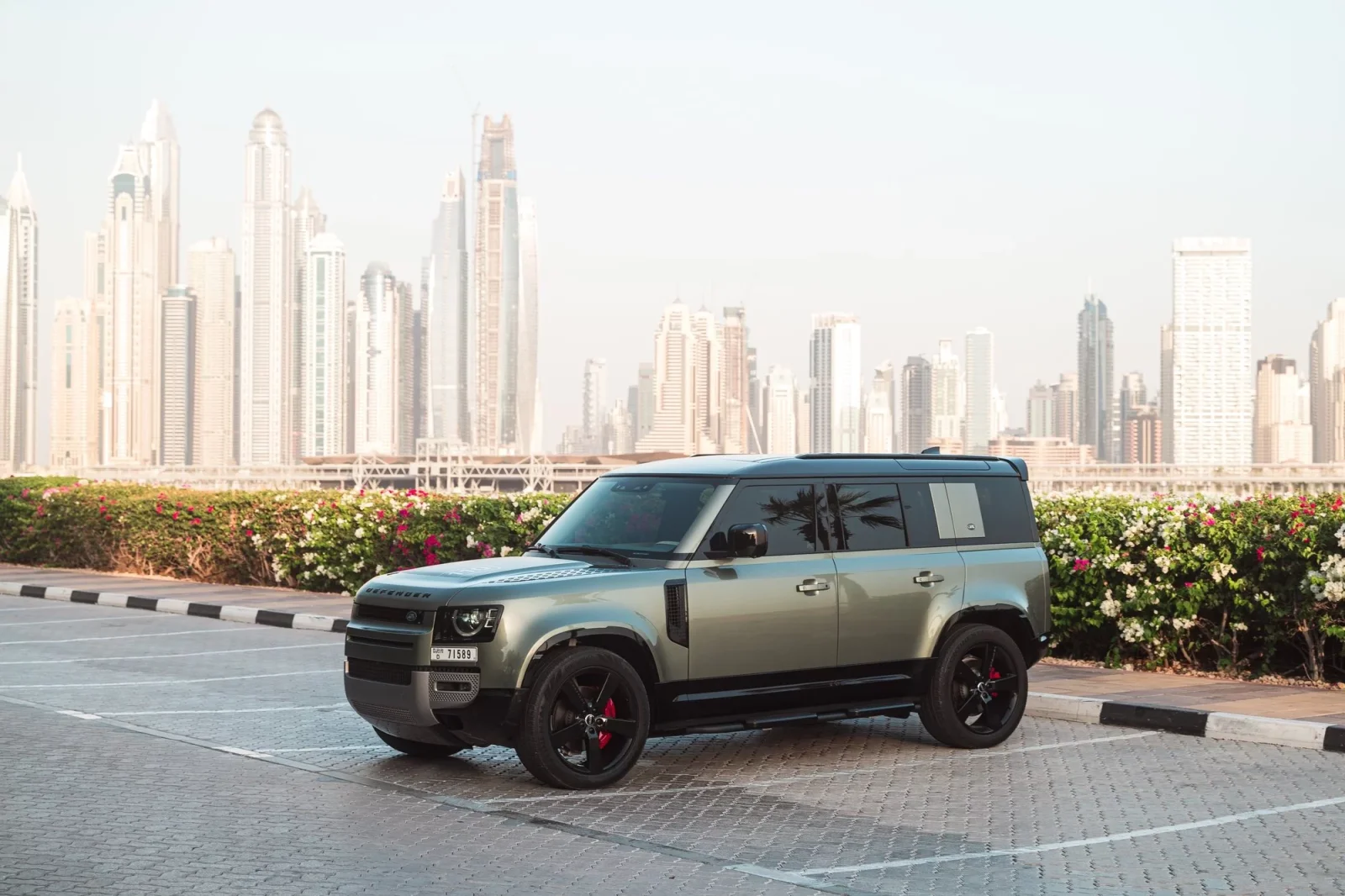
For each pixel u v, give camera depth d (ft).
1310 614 40.11
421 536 61.00
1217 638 42.50
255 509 69.92
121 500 79.15
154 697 38.73
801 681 29.27
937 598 31.30
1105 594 43.27
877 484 31.22
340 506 65.36
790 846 22.94
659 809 25.58
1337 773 29.40
